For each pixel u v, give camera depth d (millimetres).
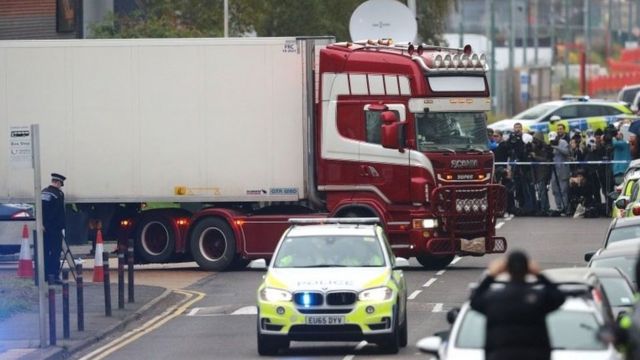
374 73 98750
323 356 66000
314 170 101375
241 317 81500
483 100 98500
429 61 97750
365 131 99062
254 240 102062
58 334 74688
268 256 101875
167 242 103625
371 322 65062
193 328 77875
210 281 98000
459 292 88562
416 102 97438
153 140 103062
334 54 100000
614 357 43781
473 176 98562
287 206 103250
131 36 162750
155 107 103000
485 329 41469
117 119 103562
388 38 107562
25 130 70438
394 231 98562
